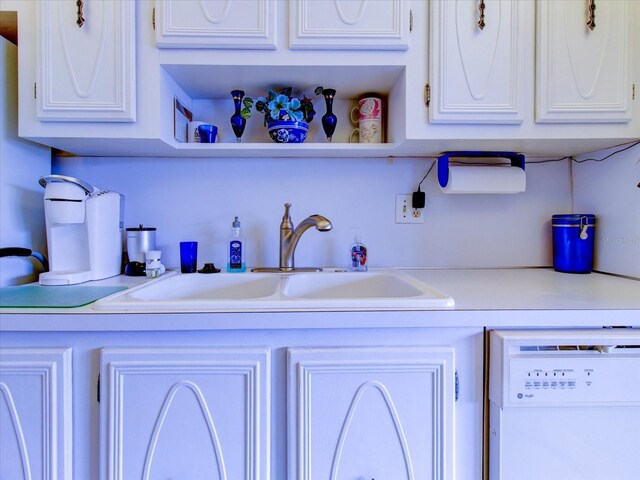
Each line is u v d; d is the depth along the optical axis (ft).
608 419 2.43
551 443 2.42
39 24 3.17
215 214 4.42
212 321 2.37
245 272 4.03
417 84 3.35
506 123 3.37
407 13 3.27
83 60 3.17
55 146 3.71
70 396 2.38
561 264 4.26
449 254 4.54
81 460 2.40
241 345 2.43
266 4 3.20
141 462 2.36
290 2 3.24
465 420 2.51
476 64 3.31
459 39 3.29
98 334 2.39
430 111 3.34
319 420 2.39
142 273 3.91
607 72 3.35
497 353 2.42
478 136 3.40
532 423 2.41
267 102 3.91
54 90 3.17
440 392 2.41
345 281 4.01
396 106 3.75
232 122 3.99
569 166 4.59
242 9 3.20
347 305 2.48
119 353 2.34
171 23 3.17
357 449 2.41
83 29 3.17
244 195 4.43
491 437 2.48
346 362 2.39
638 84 3.39
